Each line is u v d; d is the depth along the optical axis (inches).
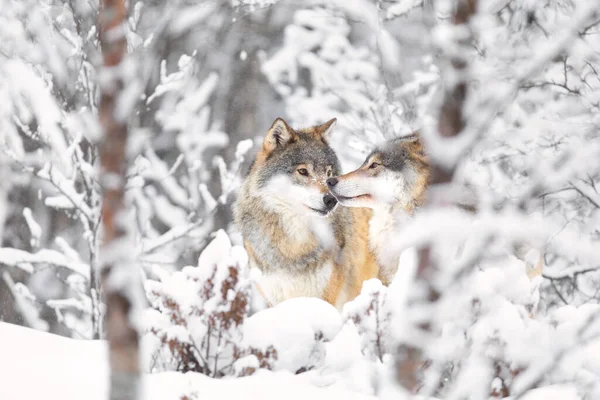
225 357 318.3
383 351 318.0
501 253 306.5
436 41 190.5
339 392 275.7
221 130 879.1
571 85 448.1
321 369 304.5
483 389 279.1
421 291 187.6
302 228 488.7
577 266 537.6
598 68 436.5
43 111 582.6
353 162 693.3
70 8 467.5
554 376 282.7
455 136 179.3
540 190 202.7
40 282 797.9
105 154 153.9
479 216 187.5
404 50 689.6
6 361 277.3
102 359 289.0
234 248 329.1
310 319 333.1
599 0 167.8
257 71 908.6
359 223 513.0
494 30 369.4
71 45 601.6
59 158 650.2
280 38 912.9
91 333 659.4
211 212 696.4
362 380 285.4
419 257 188.5
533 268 399.9
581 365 279.9
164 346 317.4
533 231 185.0
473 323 290.0
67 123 573.9
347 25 831.1
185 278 324.8
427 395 250.5
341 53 841.5
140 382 160.6
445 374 281.4
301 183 488.7
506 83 224.5
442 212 179.8
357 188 468.8
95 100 547.8
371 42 809.5
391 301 324.2
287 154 503.2
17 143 661.9
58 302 675.4
